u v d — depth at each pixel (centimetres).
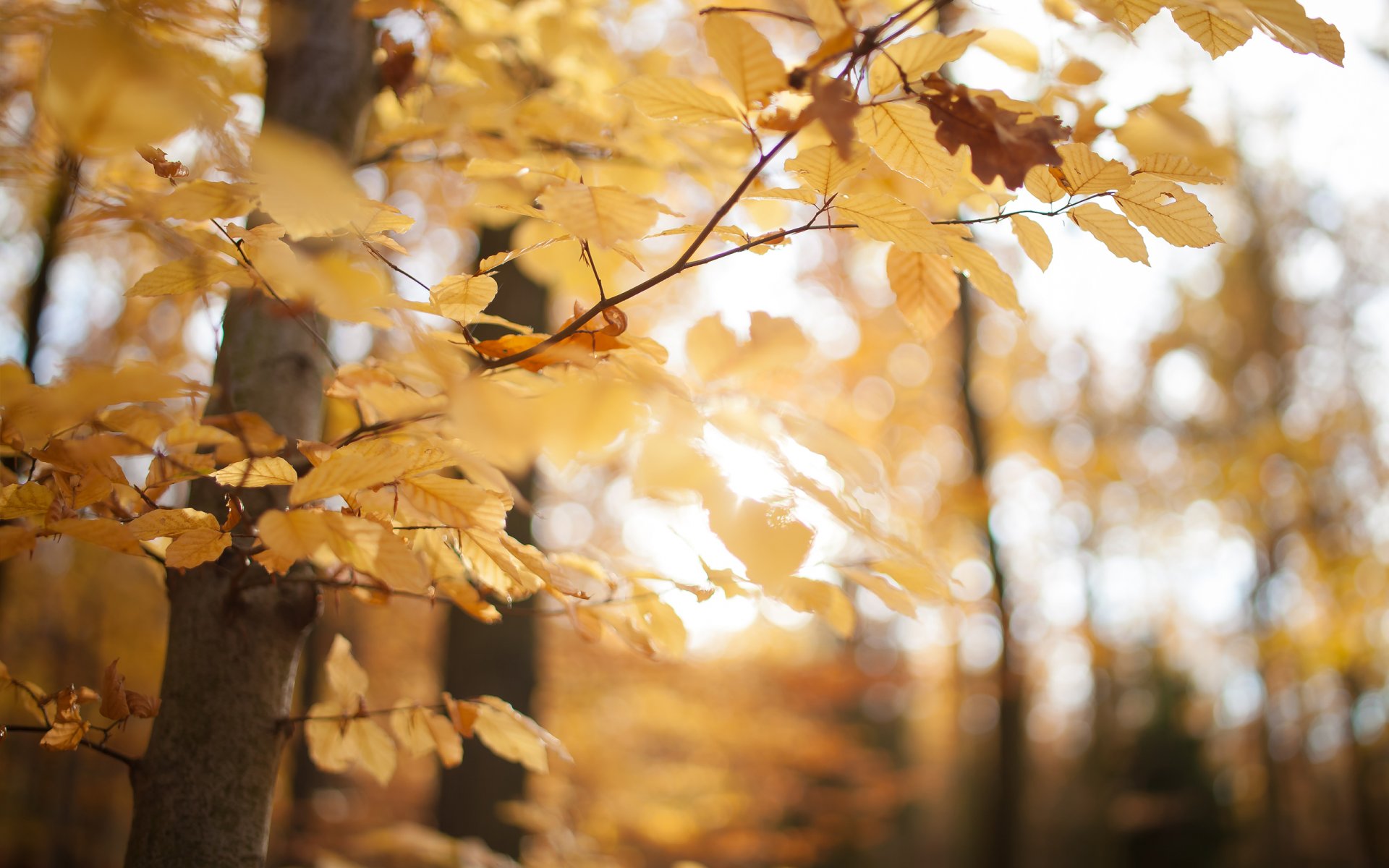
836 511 111
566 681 568
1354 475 839
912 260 121
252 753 129
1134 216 114
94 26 93
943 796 1226
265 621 131
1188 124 131
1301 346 990
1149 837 1050
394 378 124
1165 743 1061
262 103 155
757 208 161
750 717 587
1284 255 1001
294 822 423
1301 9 102
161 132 93
